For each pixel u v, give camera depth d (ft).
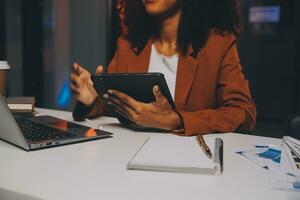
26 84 12.46
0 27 11.82
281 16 14.17
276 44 14.47
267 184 2.48
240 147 3.38
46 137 3.37
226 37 5.57
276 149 3.26
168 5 5.59
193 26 5.61
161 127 3.82
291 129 4.50
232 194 2.32
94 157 3.01
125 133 3.86
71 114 4.86
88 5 10.84
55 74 12.46
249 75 14.75
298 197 2.29
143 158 2.81
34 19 12.35
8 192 2.34
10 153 3.06
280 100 14.83
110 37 10.06
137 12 5.94
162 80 3.61
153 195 2.27
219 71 5.44
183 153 2.93
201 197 2.26
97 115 4.58
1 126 3.31
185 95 5.49
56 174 2.60
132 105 3.76
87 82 4.29
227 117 4.17
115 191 2.32
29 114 4.57
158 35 5.79
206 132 3.88
